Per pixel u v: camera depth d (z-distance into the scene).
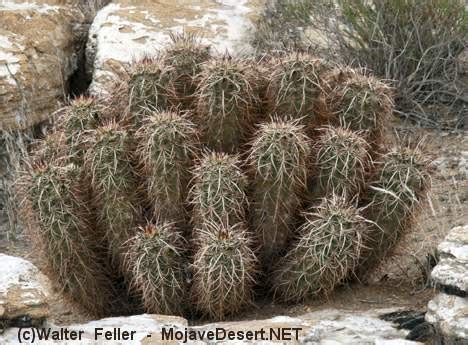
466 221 6.02
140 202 5.02
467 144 7.09
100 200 4.96
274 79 5.02
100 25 7.98
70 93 7.90
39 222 4.86
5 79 7.00
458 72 7.93
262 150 4.73
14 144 6.85
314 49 7.68
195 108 5.14
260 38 7.93
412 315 4.75
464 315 4.25
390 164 4.98
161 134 4.76
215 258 4.64
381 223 5.00
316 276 4.88
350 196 5.02
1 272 4.51
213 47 7.73
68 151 5.12
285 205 4.86
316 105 5.04
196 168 4.79
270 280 5.12
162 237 4.77
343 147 4.88
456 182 6.58
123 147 4.91
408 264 5.55
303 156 4.77
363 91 5.09
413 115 7.50
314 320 4.68
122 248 5.04
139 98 5.04
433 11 7.71
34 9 7.85
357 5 7.92
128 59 7.59
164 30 7.93
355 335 4.50
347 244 4.79
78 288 5.06
